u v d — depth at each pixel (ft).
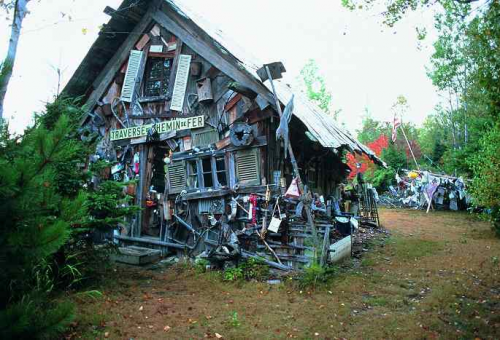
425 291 21.01
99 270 23.48
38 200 9.98
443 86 85.81
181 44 31.35
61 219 10.27
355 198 48.85
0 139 10.44
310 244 24.13
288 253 24.63
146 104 32.73
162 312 17.39
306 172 35.78
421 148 123.34
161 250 30.48
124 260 27.86
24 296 11.61
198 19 33.35
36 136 10.21
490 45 20.76
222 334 14.94
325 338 14.62
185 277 23.94
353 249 32.42
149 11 32.42
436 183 68.08
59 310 10.14
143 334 14.90
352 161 93.97
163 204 31.30
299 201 25.40
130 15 32.17
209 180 30.17
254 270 22.94
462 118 91.61
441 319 16.80
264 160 27.68
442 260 28.45
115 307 17.95
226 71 28.84
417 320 16.49
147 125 32.09
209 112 29.89
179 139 31.09
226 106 28.99
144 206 32.53
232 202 27.84
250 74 26.16
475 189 39.73
